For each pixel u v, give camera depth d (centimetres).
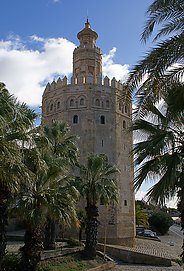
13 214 1892
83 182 3234
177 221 11006
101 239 4544
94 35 6041
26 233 2008
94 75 5609
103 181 3272
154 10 1180
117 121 5134
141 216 6762
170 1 1141
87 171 3244
